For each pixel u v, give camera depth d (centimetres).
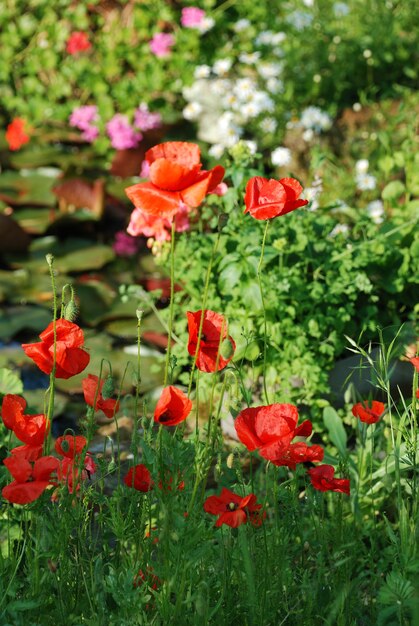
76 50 820
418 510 275
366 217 456
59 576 246
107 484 356
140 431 405
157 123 740
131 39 838
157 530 256
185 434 407
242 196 441
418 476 329
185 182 238
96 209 648
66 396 468
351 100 714
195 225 464
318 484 247
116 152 754
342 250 432
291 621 258
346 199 606
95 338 511
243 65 800
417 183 511
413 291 443
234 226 433
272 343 405
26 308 546
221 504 237
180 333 443
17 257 608
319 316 412
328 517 334
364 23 743
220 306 426
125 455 402
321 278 435
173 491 237
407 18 746
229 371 248
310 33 734
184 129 748
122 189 707
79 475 245
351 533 293
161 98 786
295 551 271
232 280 407
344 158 655
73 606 251
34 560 242
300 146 657
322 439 403
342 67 714
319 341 412
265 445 229
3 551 293
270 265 434
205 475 253
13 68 849
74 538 263
